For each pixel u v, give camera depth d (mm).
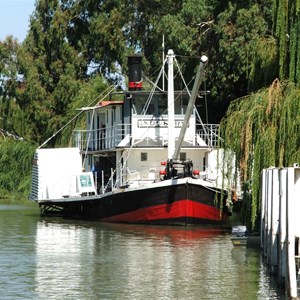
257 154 43969
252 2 76062
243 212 47000
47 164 69438
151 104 63031
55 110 109750
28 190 100562
